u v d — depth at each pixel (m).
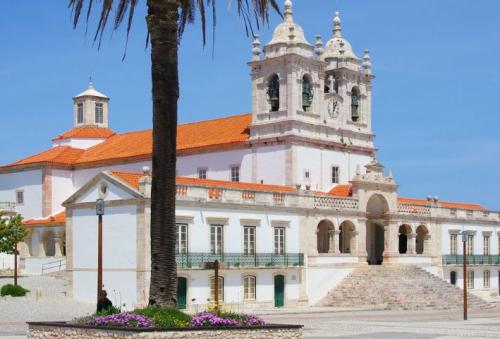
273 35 75.69
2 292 60.47
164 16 30.41
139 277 56.78
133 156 82.19
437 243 81.62
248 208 63.81
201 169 78.88
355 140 79.56
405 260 76.88
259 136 75.12
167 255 29.91
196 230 59.84
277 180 73.38
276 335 30.00
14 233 69.62
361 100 81.12
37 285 67.88
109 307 31.78
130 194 57.81
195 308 58.91
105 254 59.34
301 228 68.06
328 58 79.81
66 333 29.02
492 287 88.75
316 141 74.69
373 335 39.47
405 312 62.56
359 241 73.12
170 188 30.14
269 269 65.12
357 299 68.12
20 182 88.38
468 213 86.69
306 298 67.75
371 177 74.56
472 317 56.44
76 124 99.12
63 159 88.19
